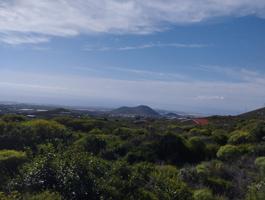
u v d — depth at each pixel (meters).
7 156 10.82
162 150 17.66
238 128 28.22
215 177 13.43
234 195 11.98
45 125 16.44
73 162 9.83
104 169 10.53
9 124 15.81
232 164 15.73
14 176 9.81
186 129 29.44
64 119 24.03
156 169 12.70
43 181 9.32
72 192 9.05
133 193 9.95
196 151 18.53
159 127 30.30
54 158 10.01
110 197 9.29
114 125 25.09
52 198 8.38
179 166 16.52
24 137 14.75
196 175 13.18
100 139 17.00
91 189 9.34
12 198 8.15
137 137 18.66
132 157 16.36
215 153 19.17
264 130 22.89
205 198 11.03
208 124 36.88
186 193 10.96
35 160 10.17
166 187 10.88
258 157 16.64
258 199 10.93
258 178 12.98
